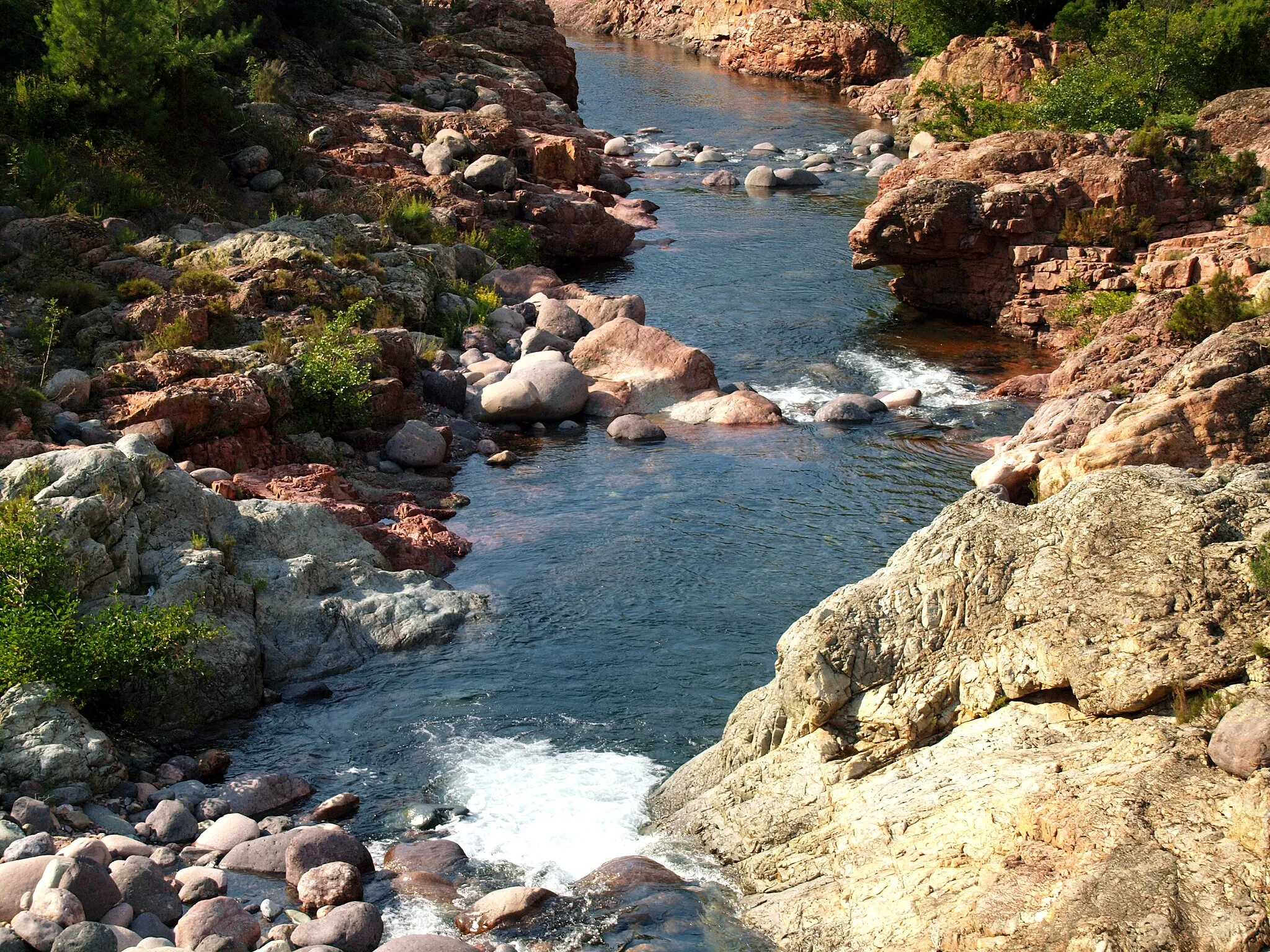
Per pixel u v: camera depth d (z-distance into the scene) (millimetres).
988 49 56844
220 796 11242
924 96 57156
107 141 29781
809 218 40781
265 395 19641
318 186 34250
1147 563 8875
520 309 28891
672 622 15188
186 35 35750
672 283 33156
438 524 17688
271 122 35469
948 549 9641
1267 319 18969
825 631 9578
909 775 8969
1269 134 31250
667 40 101188
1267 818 6945
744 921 8773
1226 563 8633
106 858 9516
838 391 24969
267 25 45594
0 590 12562
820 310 30766
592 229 35688
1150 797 7414
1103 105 42188
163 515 14883
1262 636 8250
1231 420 17078
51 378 19297
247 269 24062
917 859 8055
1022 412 23422
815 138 57750
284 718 13156
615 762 12039
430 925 9273
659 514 18672
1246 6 46219
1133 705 8281
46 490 13656
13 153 27047
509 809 11156
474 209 35094
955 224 28984
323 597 15016
